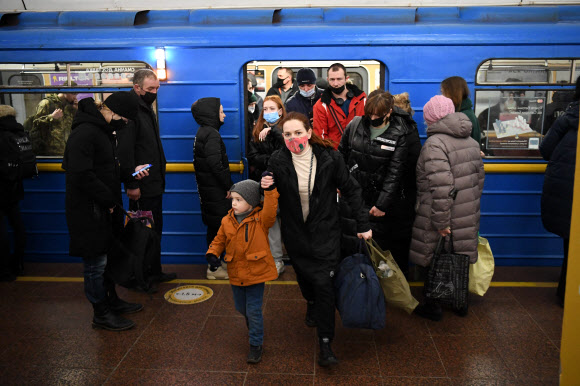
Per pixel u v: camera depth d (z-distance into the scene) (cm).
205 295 408
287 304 391
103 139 318
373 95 355
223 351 317
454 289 341
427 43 436
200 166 414
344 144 381
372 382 282
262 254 289
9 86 461
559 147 363
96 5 476
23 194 443
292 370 295
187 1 473
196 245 480
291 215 290
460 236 344
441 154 332
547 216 376
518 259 466
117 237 334
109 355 313
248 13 453
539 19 442
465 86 385
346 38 439
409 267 472
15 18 467
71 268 475
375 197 370
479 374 289
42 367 299
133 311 373
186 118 459
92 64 454
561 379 184
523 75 438
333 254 294
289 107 473
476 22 445
